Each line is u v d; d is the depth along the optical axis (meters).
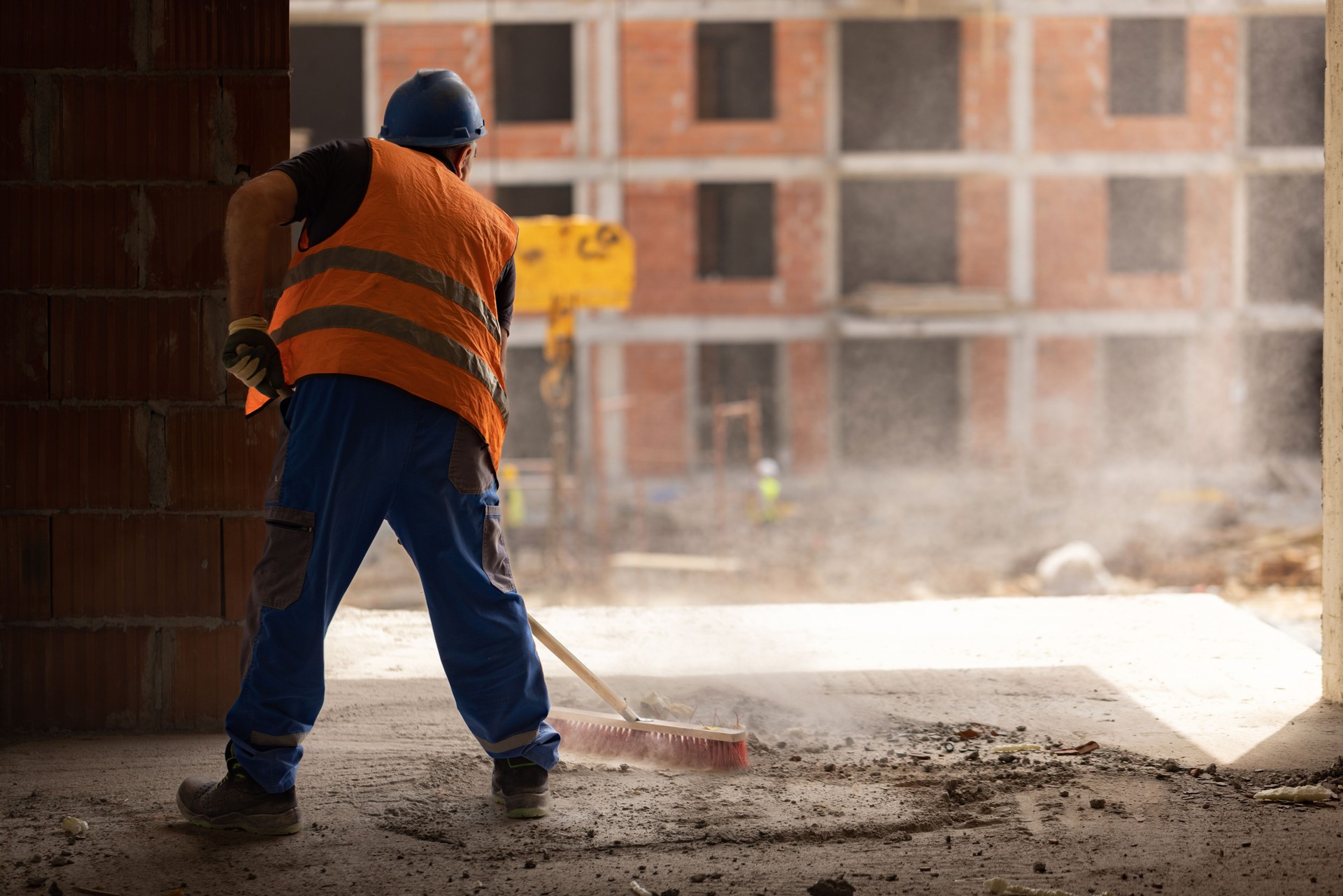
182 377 6.14
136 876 4.40
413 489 4.68
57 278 6.09
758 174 46.38
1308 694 6.82
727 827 4.84
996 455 46.94
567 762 5.72
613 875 4.40
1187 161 47.19
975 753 5.79
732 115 48.31
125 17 6.02
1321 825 4.82
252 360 4.36
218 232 6.10
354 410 4.52
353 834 4.79
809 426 46.97
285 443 4.60
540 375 46.81
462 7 45.34
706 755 5.57
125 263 6.10
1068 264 47.28
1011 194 47.09
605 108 45.88
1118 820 4.89
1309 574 26.06
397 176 4.73
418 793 5.25
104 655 6.24
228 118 6.07
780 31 46.16
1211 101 47.22
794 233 46.62
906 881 4.32
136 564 6.21
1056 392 47.25
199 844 4.69
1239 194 47.53
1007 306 46.34
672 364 46.47
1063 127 47.00
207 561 6.21
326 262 4.64
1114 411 49.09
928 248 50.16
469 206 4.88
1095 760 5.70
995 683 7.13
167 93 6.05
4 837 4.75
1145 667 7.42
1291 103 49.28
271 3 6.04
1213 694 6.85
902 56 49.62
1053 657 7.70
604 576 32.03
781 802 5.12
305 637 4.61
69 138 6.05
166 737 6.19
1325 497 6.72
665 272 46.41
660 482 46.00
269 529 4.61
